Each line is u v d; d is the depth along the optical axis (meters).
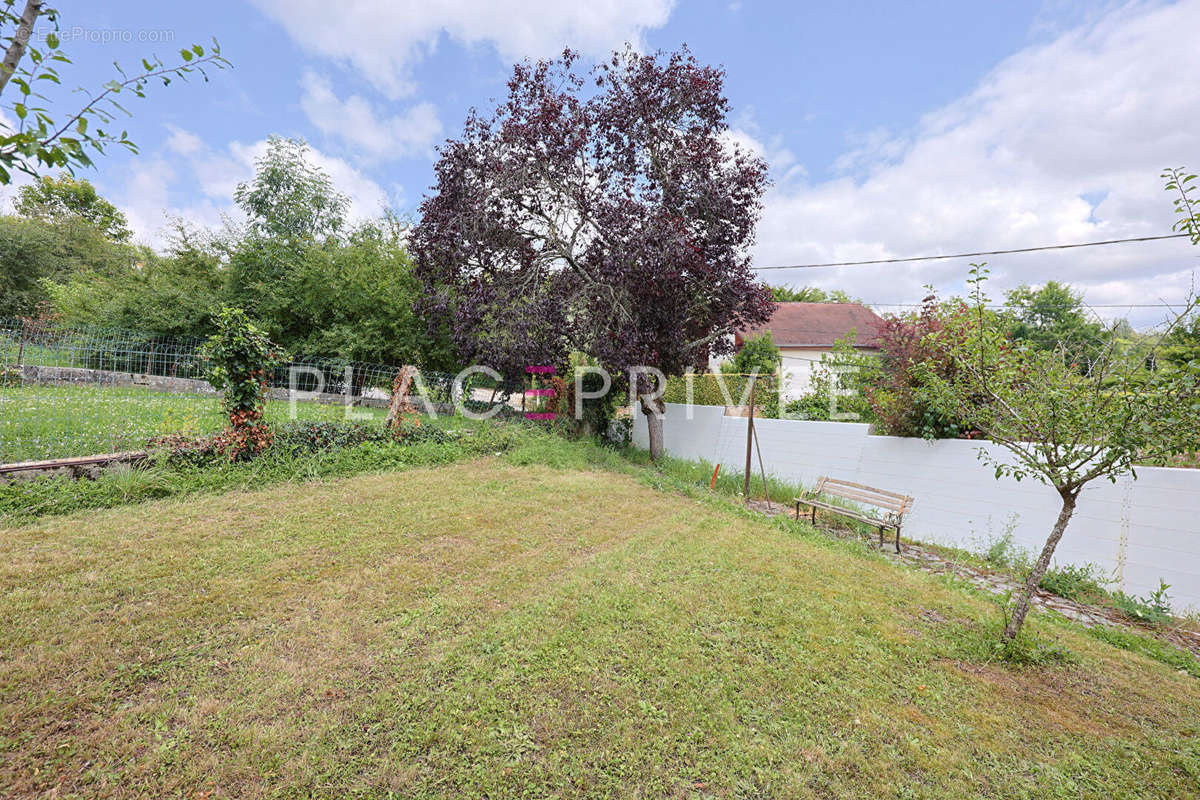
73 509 4.70
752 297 9.25
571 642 3.18
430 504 5.76
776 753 2.38
